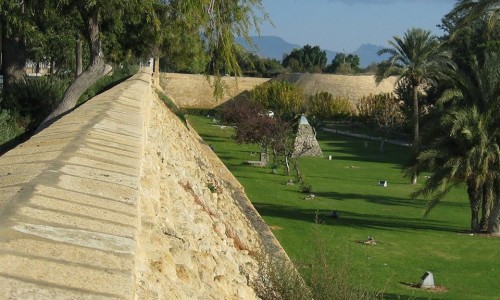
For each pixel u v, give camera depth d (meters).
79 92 18.31
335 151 77.38
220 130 87.75
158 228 5.95
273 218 36.03
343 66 154.12
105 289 2.60
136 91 15.61
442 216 41.19
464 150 35.50
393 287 23.77
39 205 3.53
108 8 18.02
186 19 19.48
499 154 34.88
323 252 11.80
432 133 36.56
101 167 5.04
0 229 2.95
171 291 4.56
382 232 34.75
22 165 4.82
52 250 2.90
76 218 3.46
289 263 11.95
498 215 35.91
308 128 70.69
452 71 36.22
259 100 100.62
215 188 19.77
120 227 3.52
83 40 27.44
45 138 6.36
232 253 10.80
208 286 6.61
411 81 62.97
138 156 6.01
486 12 36.16
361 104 104.38
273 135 58.06
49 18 19.94
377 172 61.19
